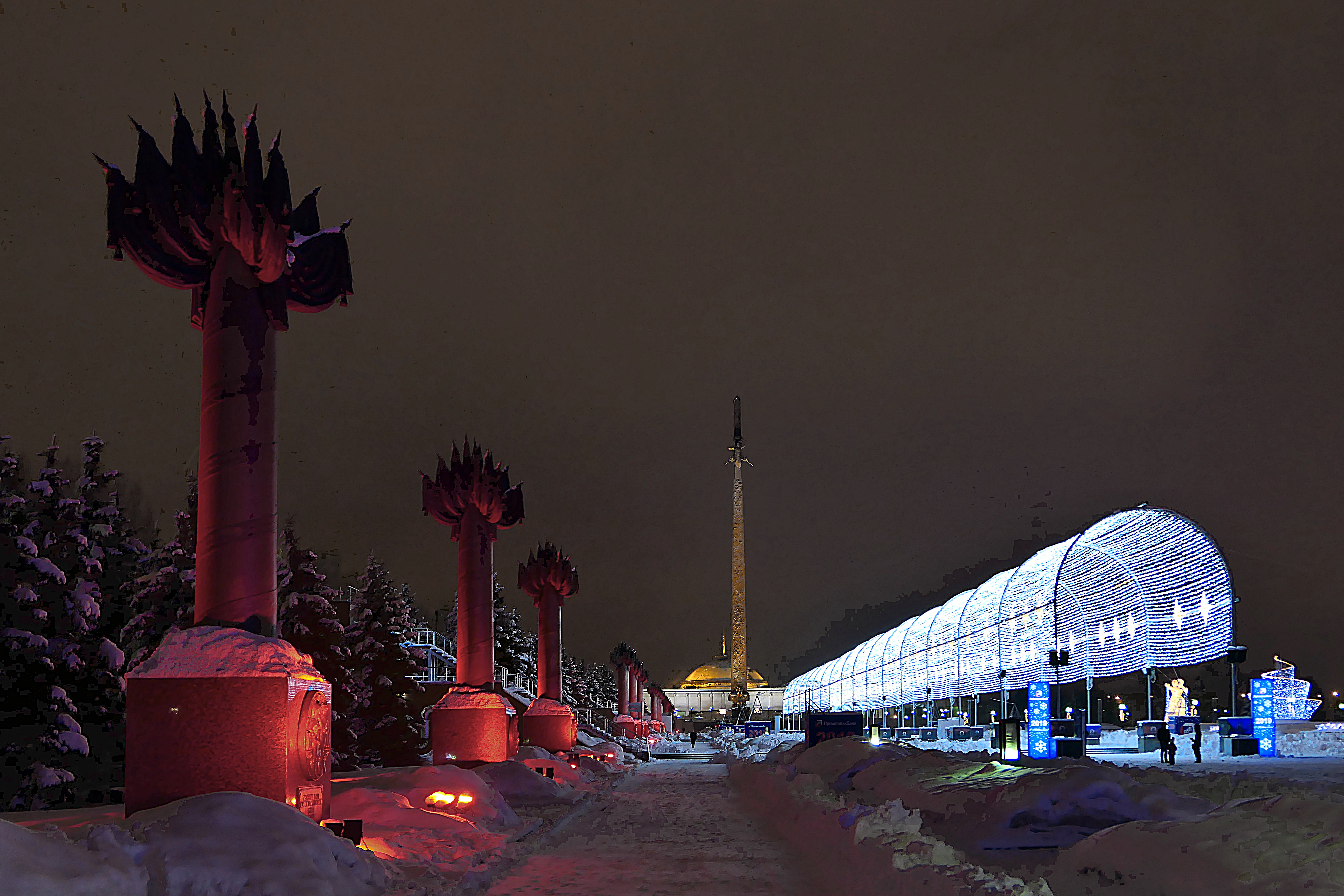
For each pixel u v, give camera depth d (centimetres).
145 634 3192
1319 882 622
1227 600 3841
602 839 1644
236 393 1347
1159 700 8044
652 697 12506
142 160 1355
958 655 5900
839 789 1977
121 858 864
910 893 937
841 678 9756
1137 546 4162
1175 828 804
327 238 1513
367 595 4750
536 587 4578
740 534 15975
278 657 1252
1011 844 1091
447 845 1367
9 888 709
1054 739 2867
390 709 4466
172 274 1370
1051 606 4550
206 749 1205
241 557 1323
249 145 1355
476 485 3030
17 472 2880
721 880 1201
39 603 2800
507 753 2975
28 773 2717
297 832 1034
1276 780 1311
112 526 3025
